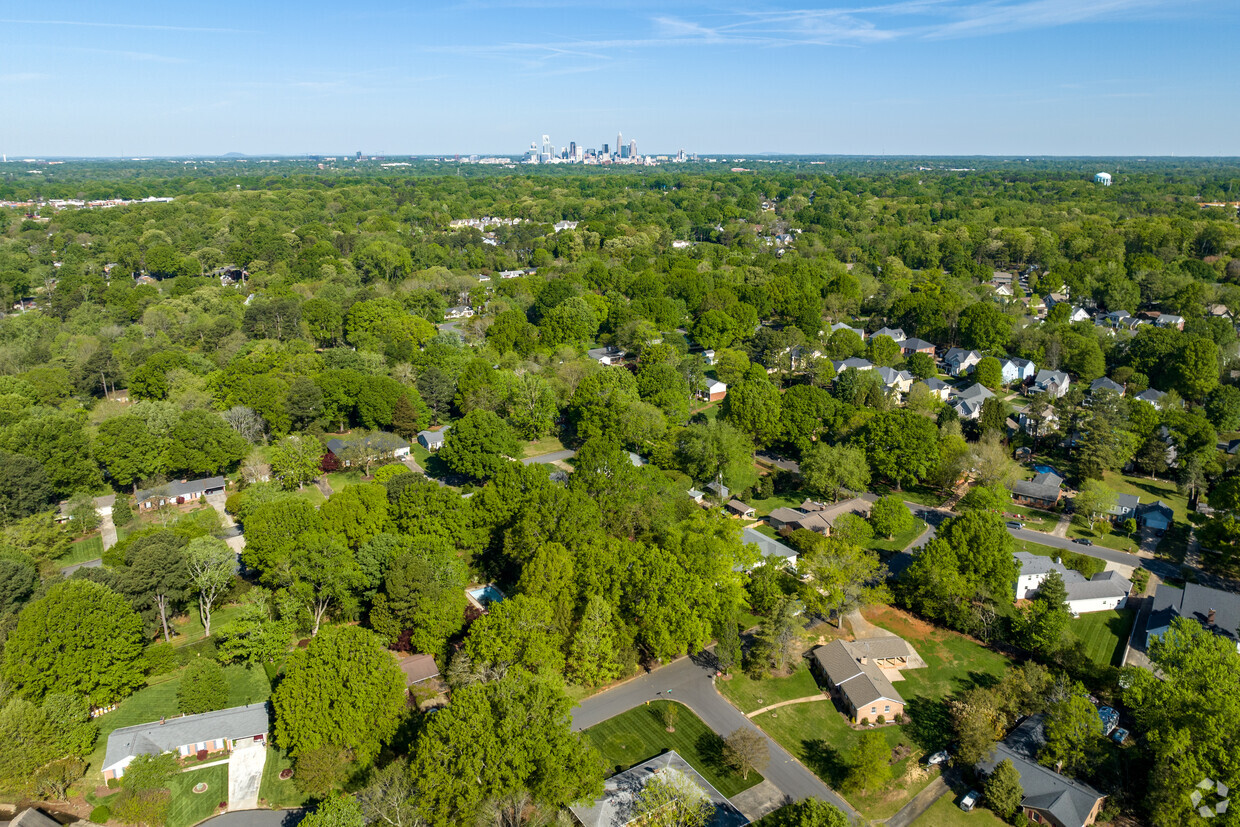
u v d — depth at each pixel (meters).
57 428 139.50
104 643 88.06
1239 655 83.31
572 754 71.62
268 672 94.88
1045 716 83.88
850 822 71.31
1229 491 125.12
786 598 102.38
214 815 75.50
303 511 109.81
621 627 94.88
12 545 113.31
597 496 116.44
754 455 162.62
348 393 170.38
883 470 143.38
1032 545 126.69
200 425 147.38
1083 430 151.25
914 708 90.12
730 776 80.50
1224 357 197.38
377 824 68.00
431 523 111.06
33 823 71.12
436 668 92.81
